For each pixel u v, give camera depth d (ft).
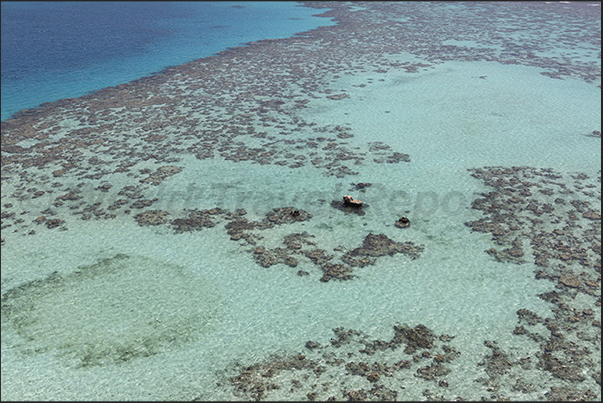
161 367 68.69
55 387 65.51
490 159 126.21
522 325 74.95
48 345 72.64
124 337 74.08
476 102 164.55
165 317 77.92
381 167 122.83
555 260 89.04
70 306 80.48
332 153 130.52
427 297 81.00
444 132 142.41
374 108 160.76
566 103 163.22
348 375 66.85
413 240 95.50
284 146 134.82
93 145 138.21
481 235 96.68
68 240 97.76
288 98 170.71
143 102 170.71
